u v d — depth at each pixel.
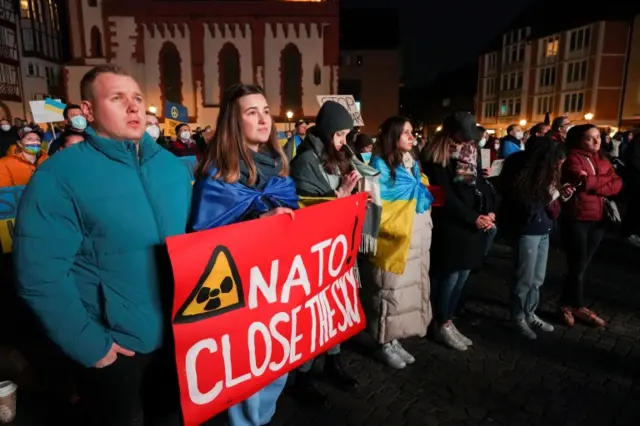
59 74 32.50
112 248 1.56
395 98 39.12
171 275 1.71
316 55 32.31
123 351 1.61
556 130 5.65
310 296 2.21
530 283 3.68
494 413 2.72
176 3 31.47
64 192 1.47
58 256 1.47
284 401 2.83
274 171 2.14
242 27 31.86
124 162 1.60
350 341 3.68
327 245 2.26
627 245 6.45
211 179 1.88
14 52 27.72
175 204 1.75
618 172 6.60
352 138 5.84
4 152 8.50
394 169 3.02
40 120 6.54
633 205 5.97
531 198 3.47
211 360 1.79
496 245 6.60
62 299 1.47
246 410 2.09
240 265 1.83
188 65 32.09
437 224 3.38
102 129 1.59
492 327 3.92
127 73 1.62
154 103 32.16
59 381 2.80
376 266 3.11
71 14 31.23
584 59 31.89
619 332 3.81
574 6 34.41
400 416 2.69
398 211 2.99
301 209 2.06
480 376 3.14
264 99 1.98
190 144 8.33
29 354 3.12
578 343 3.62
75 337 1.49
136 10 31.25
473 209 3.30
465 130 3.15
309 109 32.84
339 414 2.71
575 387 3.00
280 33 32.03
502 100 40.72
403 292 3.15
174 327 1.66
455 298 3.55
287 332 2.09
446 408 2.77
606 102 31.25
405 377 3.12
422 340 3.68
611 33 30.34
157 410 1.99
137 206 1.60
